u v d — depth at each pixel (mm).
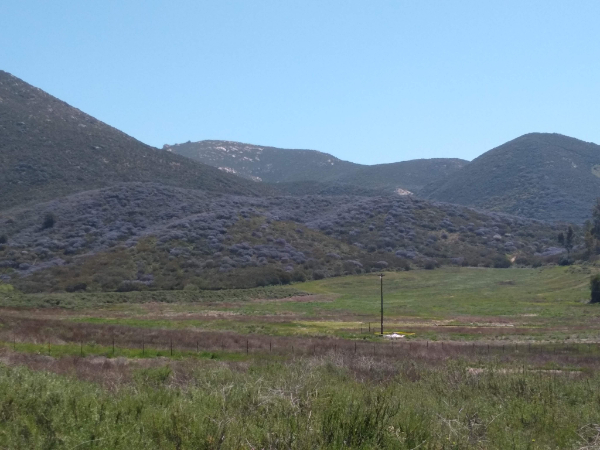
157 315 61562
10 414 10445
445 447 9898
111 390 14352
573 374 22609
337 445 9383
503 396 15133
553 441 11531
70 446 8969
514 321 57781
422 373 18844
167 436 9453
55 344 32406
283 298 80125
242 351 31656
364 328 51438
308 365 18250
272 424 9688
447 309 69438
